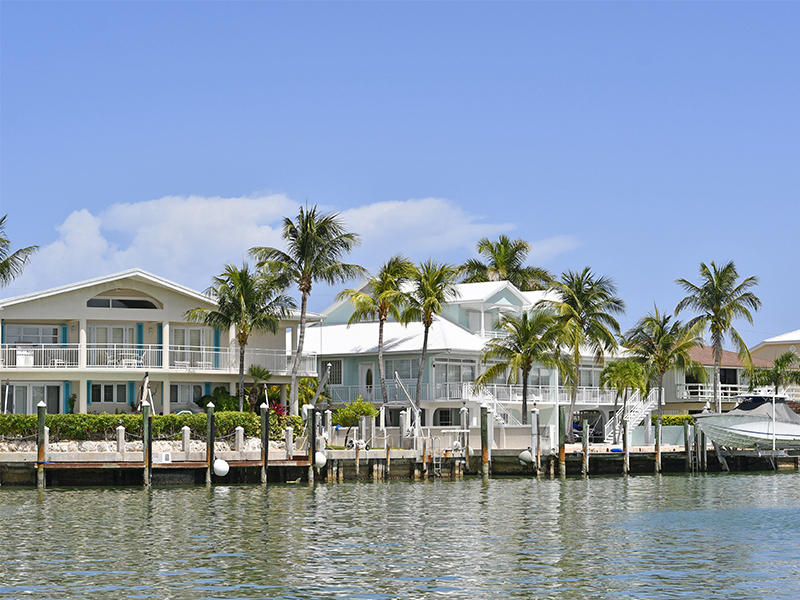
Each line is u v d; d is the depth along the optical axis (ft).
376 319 255.09
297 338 216.33
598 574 80.59
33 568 81.97
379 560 86.43
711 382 294.87
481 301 246.47
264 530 103.86
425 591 74.23
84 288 187.01
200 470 156.66
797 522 113.70
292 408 197.16
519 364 214.07
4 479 151.02
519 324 218.79
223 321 191.11
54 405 187.32
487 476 175.83
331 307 263.29
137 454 150.30
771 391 244.22
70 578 78.02
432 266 221.25
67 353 186.80
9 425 158.71
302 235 200.95
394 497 140.05
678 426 218.38
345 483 164.55
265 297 193.77
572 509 125.80
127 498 135.03
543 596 72.79
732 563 85.76
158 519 112.06
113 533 100.99
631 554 90.17
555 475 189.16
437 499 137.49
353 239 204.95
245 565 83.71
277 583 76.64
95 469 153.58
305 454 162.50
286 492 146.72
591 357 268.62
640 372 238.27
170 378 193.88
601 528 107.65
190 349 200.75
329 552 90.38
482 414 176.76
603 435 254.88
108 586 75.25
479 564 84.74
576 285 240.32
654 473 203.31
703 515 120.26
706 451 211.00
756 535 102.78
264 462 156.15
